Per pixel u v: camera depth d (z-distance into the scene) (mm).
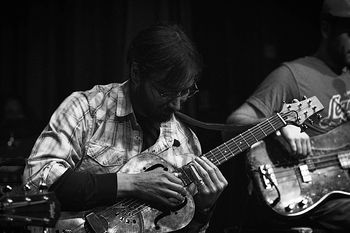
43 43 5195
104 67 5086
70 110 2797
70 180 2639
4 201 2379
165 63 2652
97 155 2809
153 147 2869
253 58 5297
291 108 3195
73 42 5133
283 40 5398
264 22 5352
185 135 3012
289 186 3373
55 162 2684
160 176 2752
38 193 2492
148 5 4977
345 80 3758
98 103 2863
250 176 3385
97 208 2773
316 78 3717
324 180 3424
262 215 3449
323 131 3609
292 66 3742
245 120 3477
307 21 5445
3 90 4957
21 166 3510
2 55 5215
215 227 4199
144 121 2906
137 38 2764
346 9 3693
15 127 4656
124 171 2789
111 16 5094
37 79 5172
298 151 3369
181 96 2758
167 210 2795
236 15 5301
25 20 5223
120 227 2746
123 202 2773
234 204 4113
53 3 5180
